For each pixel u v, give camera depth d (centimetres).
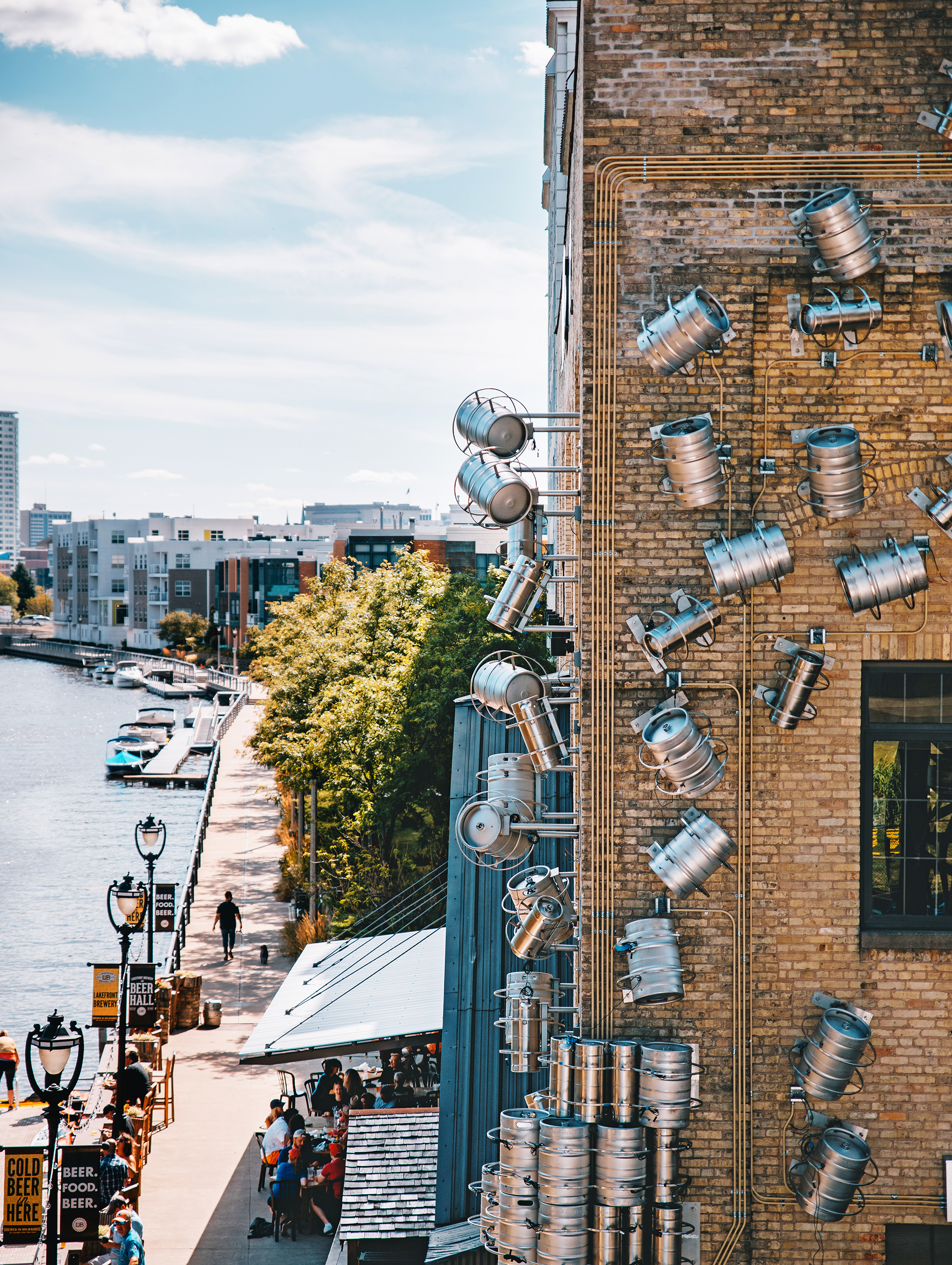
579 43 1334
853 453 1177
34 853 6344
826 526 1232
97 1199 1803
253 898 4519
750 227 1222
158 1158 2219
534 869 1362
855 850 1229
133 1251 1642
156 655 18475
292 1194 1905
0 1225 2041
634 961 1206
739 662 1229
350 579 6688
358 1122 1786
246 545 19575
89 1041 3494
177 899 4428
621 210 1227
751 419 1227
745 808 1226
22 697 14662
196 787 8712
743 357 1226
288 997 2238
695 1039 1225
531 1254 1164
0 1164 2175
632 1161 1162
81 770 9544
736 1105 1218
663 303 1226
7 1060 2777
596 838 1234
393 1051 2330
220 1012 3062
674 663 1230
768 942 1229
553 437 2750
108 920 4950
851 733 1230
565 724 1788
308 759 4094
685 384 1230
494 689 1339
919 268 1220
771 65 1217
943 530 1225
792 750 1233
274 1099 2448
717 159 1219
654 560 1233
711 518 1230
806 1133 1225
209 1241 1878
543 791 1549
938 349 1222
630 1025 1227
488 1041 1572
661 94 1222
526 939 1326
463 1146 1470
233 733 10269
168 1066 2419
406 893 3158
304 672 5022
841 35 1214
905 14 1212
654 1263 1178
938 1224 1217
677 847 1199
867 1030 1202
